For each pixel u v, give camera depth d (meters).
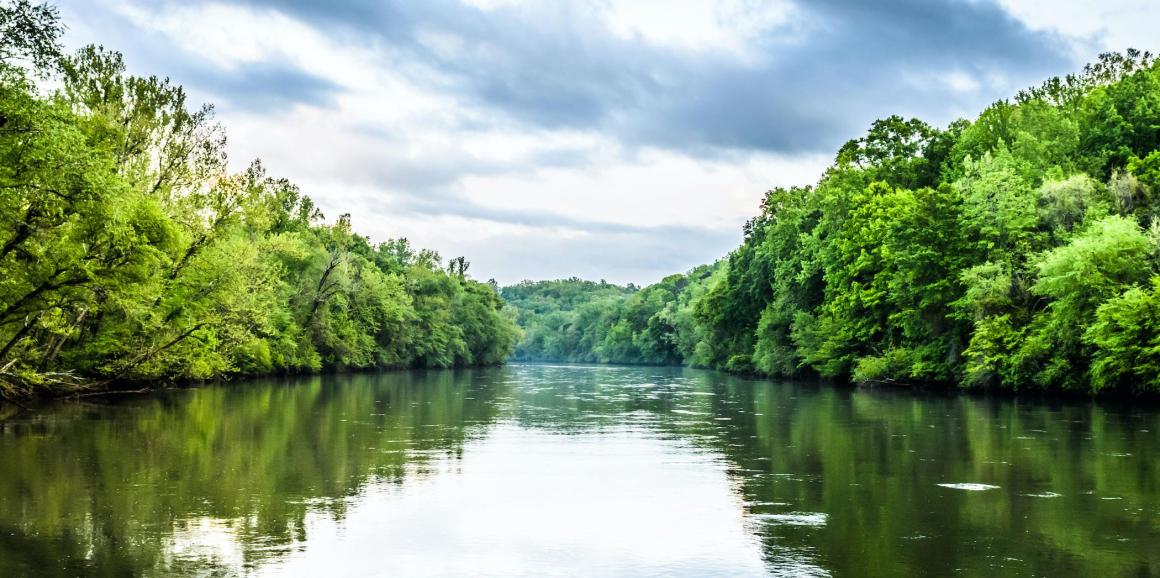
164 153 48.75
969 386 54.62
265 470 20.56
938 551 13.02
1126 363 41.72
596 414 37.78
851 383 69.88
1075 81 81.94
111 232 32.44
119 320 46.19
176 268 48.38
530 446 25.78
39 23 25.94
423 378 85.88
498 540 13.88
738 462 22.36
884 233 61.75
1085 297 44.66
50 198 28.67
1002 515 15.53
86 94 44.94
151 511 15.73
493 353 158.25
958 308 55.41
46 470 20.27
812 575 11.80
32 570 11.81
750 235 98.25
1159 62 72.38
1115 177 51.78
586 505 16.69
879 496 17.47
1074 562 12.35
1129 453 23.55
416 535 14.16
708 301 99.69
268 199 69.31
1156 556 12.69
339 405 42.81
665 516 15.68
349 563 12.41
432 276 137.50
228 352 58.19
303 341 85.19
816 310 77.19
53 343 42.75
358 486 18.58
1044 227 54.72
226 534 14.04
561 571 12.12
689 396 52.50
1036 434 28.42
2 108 26.19
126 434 27.88
